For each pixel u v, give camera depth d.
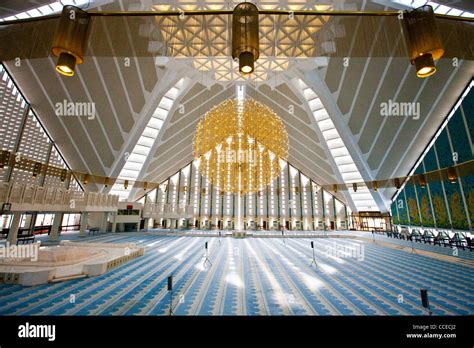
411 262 10.55
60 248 8.98
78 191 15.84
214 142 10.02
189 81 16.95
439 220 16.83
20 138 14.88
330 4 9.72
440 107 13.77
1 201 9.99
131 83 14.43
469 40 5.08
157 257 11.41
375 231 25.72
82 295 5.98
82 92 14.02
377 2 8.75
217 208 30.16
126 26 7.80
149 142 20.31
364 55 9.19
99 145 17.62
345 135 17.55
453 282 7.39
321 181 27.61
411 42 1.99
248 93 19.56
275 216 29.98
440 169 15.95
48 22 5.17
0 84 13.16
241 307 5.37
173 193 29.52
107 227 22.39
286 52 10.68
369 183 21.03
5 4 7.03
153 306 5.34
